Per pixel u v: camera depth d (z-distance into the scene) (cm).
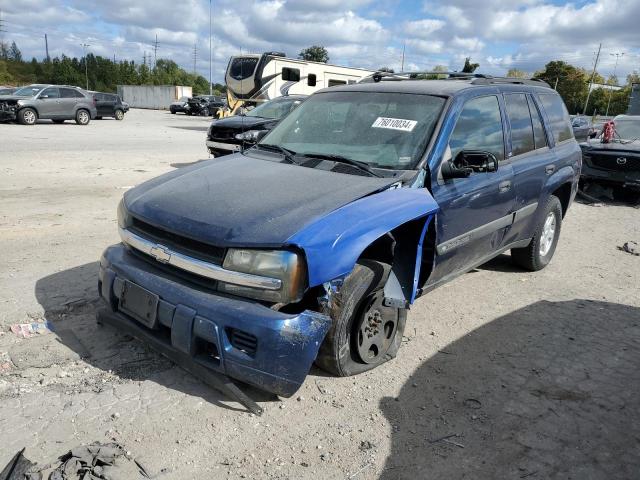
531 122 523
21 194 832
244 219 301
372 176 364
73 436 282
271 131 477
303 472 269
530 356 402
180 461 270
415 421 315
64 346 370
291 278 282
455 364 384
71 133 1948
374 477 268
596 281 588
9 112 2172
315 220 298
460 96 425
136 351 369
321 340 295
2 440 275
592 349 419
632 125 1213
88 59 9669
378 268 332
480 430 310
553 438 307
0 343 368
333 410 320
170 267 321
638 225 895
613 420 328
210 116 4406
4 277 482
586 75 8244
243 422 304
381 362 369
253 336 282
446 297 514
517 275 592
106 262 352
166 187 361
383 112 427
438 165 384
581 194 1111
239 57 2111
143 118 3591
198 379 342
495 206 451
